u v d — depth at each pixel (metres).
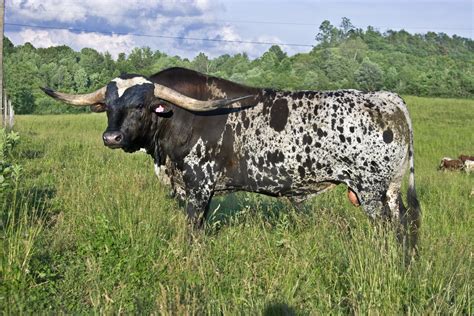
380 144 5.97
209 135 6.51
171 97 6.31
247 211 7.16
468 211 8.62
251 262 5.60
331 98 6.17
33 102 69.88
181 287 4.84
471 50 173.75
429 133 30.28
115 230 5.98
